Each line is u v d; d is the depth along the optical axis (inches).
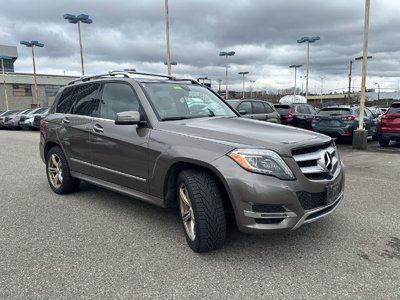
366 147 498.9
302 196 133.0
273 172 129.7
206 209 136.9
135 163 169.6
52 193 243.1
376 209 201.5
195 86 210.5
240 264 137.3
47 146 245.4
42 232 171.5
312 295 116.0
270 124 172.7
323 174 141.9
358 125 525.3
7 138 733.3
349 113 528.4
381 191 243.6
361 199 222.7
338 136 533.6
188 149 145.3
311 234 164.7
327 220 182.7
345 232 167.0
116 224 181.0
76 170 218.4
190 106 187.0
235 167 131.8
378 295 115.6
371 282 123.4
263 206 129.3
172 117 171.5
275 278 127.0
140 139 166.2
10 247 154.6
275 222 131.0
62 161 228.2
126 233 169.0
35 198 230.7
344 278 126.3
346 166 349.7
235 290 119.6
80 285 123.6
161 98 179.6
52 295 117.6
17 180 287.7
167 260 141.0
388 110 502.6
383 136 498.6
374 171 320.8
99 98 203.2
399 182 272.7
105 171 191.5
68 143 219.5
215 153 137.6
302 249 149.4
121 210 202.8
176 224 180.1
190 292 118.6
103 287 122.2
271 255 144.3
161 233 168.6
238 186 130.1
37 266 137.4
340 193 152.9
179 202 153.1
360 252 146.4
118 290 120.3
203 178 140.3
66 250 151.3
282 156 132.3
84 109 213.0
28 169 339.0
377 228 172.1
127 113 160.4
